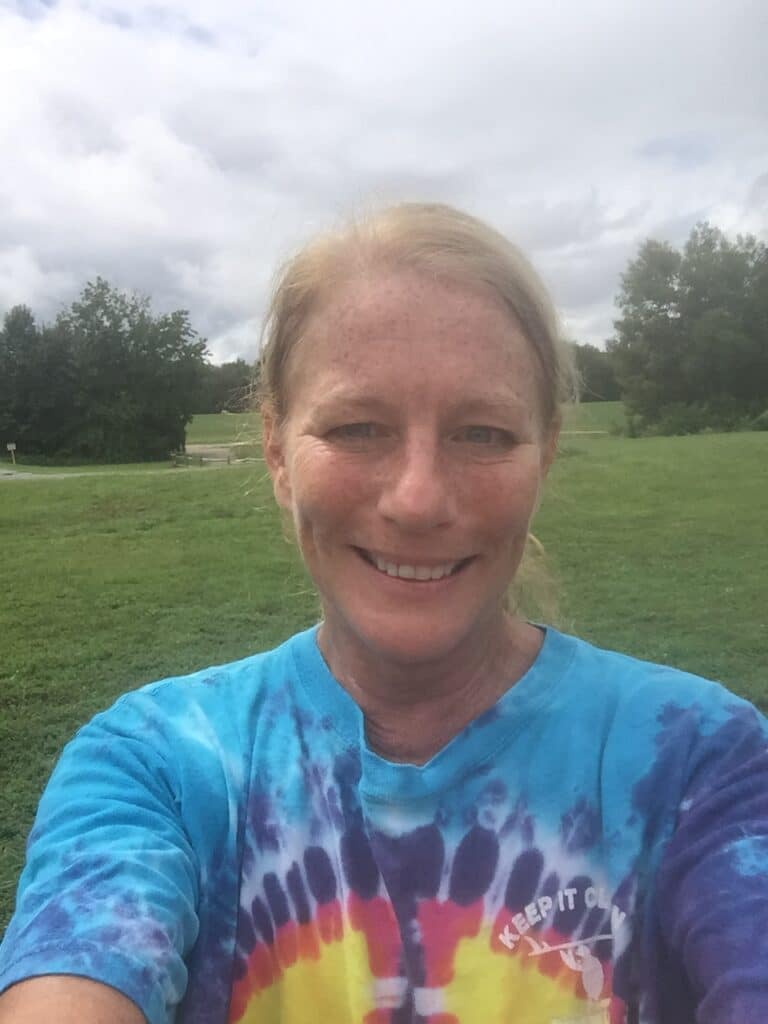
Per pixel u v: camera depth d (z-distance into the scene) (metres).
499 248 0.47
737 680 2.24
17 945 0.37
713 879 0.40
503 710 0.46
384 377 0.44
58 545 4.64
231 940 0.44
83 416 21.03
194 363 21.09
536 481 0.46
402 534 0.43
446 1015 0.41
